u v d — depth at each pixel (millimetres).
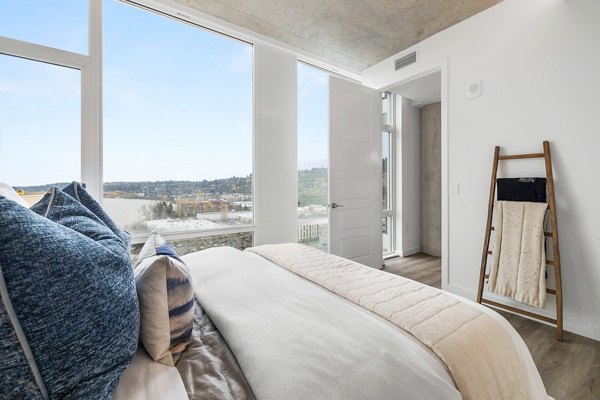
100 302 553
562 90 1951
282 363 642
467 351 796
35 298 466
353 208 3256
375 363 659
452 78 2586
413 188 4438
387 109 4363
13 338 443
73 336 502
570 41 1913
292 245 1940
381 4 2307
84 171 1949
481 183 2395
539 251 1970
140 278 737
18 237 469
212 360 729
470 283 2494
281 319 826
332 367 635
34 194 1813
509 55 2211
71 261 524
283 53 2885
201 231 2459
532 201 2041
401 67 3082
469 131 2461
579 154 1887
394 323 906
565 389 1396
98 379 535
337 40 2848
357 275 1313
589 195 1853
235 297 992
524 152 2135
